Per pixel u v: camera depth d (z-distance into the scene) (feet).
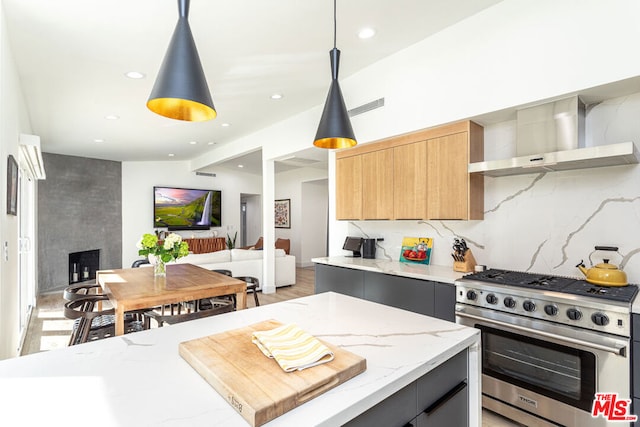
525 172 8.52
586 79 6.93
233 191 32.73
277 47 9.75
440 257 10.80
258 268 19.67
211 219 30.71
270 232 19.35
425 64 9.87
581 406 6.07
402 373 3.29
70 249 22.11
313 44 9.73
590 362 5.95
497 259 9.37
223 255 18.62
